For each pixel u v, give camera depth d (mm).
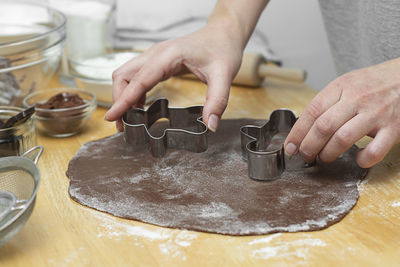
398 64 802
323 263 645
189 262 653
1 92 1097
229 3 1062
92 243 698
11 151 893
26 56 1087
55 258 671
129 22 1824
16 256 676
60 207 791
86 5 1339
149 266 648
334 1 1219
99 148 989
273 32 1844
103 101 1229
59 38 1170
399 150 932
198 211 758
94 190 829
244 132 912
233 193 806
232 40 998
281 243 687
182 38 992
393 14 1033
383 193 800
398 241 680
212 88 904
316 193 796
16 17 1327
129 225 736
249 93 1313
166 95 1308
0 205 688
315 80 1910
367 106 759
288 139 823
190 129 1013
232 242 691
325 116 764
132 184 845
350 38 1239
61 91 1147
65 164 938
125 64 992
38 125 1046
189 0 1801
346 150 870
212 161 920
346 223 726
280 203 772
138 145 936
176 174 875
